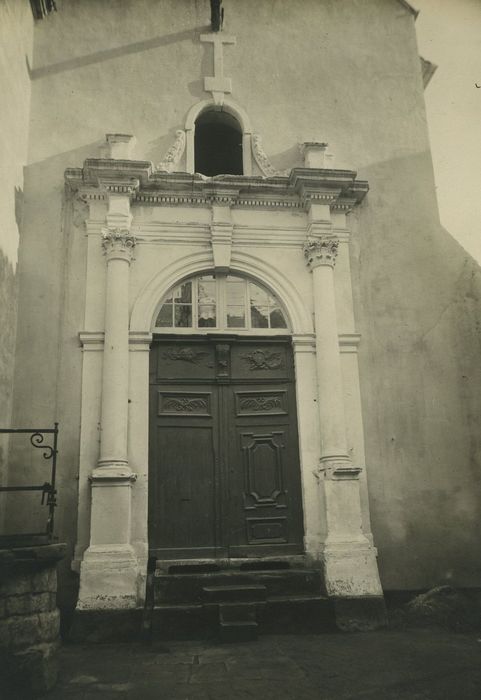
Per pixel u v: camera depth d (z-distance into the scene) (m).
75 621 5.59
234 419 6.96
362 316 7.28
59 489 6.28
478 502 6.84
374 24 8.43
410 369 7.15
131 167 6.92
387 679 4.19
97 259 6.96
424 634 5.71
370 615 5.92
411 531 6.69
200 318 7.14
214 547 6.57
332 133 7.89
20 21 7.02
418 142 7.99
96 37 7.82
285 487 6.79
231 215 7.36
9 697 3.88
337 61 8.21
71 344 6.72
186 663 4.69
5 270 6.36
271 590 6.01
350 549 6.16
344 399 6.91
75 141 7.39
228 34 8.08
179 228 7.21
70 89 7.56
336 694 3.91
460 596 6.37
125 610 5.66
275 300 7.32
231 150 9.35
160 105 7.68
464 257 7.60
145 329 6.81
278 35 8.21
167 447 6.77
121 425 6.36
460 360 7.23
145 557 6.15
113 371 6.46
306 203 7.37
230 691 3.99
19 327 6.68
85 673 4.46
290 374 7.11
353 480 6.46
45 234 7.01
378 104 8.09
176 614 5.55
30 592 4.13
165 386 6.92
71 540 6.16
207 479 6.76
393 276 7.45
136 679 4.30
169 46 7.92
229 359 7.09
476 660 4.67
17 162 6.88
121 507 6.07
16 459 6.31
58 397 6.54
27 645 4.02
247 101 7.86
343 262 7.38
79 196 7.13
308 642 5.34
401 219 7.67
